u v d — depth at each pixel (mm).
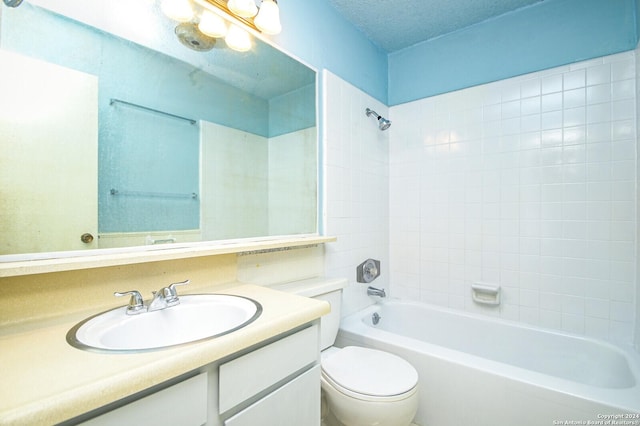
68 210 867
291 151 1570
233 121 1336
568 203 1667
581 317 1635
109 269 910
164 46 1100
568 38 1667
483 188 1932
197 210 1197
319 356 952
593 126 1601
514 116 1826
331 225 1756
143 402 544
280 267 1467
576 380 1533
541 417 1129
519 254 1812
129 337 803
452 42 2057
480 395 1260
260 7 1270
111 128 966
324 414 1412
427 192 2158
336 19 1830
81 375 512
